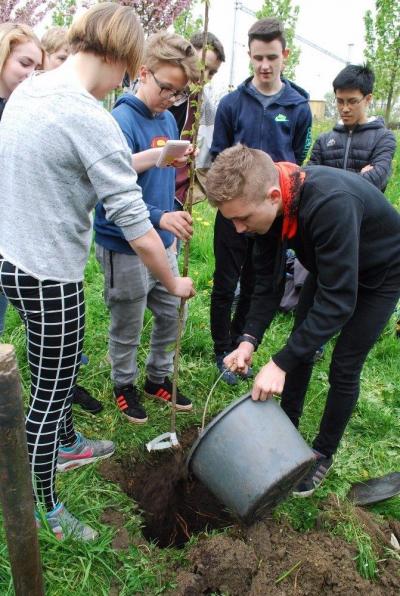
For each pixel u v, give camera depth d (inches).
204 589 79.0
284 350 80.0
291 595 77.4
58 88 63.6
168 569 82.8
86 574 77.8
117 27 64.5
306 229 77.2
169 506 101.0
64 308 70.2
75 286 71.5
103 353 136.5
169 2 259.0
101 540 84.6
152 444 104.0
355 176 83.5
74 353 74.4
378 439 118.3
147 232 72.3
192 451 79.9
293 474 77.0
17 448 48.6
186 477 102.3
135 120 95.5
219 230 126.7
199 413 121.0
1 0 244.2
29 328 71.5
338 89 142.5
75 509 90.1
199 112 87.0
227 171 71.4
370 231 83.6
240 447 76.4
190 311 161.0
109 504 93.8
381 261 86.2
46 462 78.6
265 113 127.9
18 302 69.2
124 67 69.1
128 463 106.5
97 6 66.1
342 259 74.5
